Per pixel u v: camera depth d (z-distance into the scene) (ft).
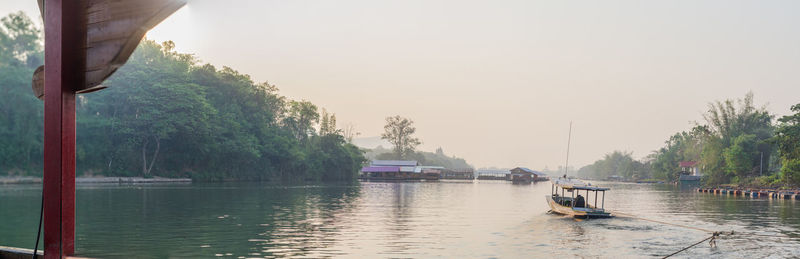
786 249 61.62
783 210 117.39
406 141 560.61
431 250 56.70
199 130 214.28
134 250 53.57
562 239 66.64
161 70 211.20
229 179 246.27
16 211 86.69
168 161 220.64
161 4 10.89
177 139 213.05
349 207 109.70
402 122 561.43
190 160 228.63
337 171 335.67
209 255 51.44
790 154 186.50
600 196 184.65
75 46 11.42
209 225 73.77
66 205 11.54
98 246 55.77
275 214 90.74
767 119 267.18
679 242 65.77
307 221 80.79
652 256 56.34
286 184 227.81
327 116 342.23
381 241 61.77
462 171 417.28
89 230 67.51
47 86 11.30
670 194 199.62
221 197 130.72
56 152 11.36
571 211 94.79
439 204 123.85
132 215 84.94
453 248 58.29
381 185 248.93
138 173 204.13
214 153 230.27
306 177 310.04
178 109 211.41
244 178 256.93
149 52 213.05
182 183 202.08
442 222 82.89
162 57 221.87
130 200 114.73
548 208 114.32
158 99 203.31
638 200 158.71
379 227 74.95
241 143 244.01
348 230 71.00
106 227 70.38
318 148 325.62
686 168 383.04
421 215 94.38
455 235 68.18
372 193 171.32
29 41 156.76
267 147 273.54
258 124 273.33
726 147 253.03
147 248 54.80
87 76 11.41
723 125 262.26
